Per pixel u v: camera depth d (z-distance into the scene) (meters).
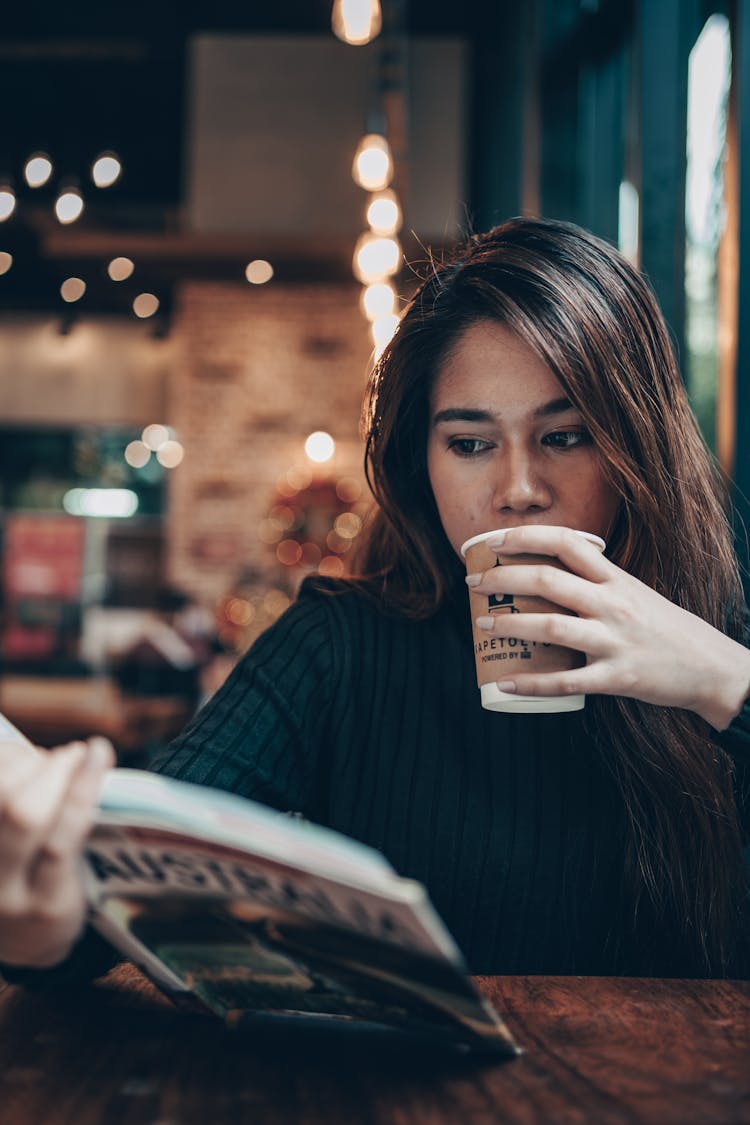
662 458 1.01
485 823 1.04
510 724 1.08
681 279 2.18
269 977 0.67
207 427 8.20
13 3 7.45
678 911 1.01
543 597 0.79
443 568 1.14
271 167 7.65
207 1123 0.56
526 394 0.96
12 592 7.44
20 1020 0.73
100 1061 0.65
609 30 3.25
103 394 9.00
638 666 0.79
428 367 1.02
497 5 6.34
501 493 0.98
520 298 0.95
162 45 7.82
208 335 8.23
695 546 1.02
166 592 5.21
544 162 3.54
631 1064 0.64
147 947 0.67
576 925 1.02
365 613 1.15
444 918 1.03
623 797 1.02
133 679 4.30
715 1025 0.71
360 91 7.65
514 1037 0.69
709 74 2.07
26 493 9.12
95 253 7.61
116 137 8.55
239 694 1.06
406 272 1.21
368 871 0.52
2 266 8.28
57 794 0.58
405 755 1.08
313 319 8.20
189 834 0.55
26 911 0.60
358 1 3.82
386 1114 0.57
